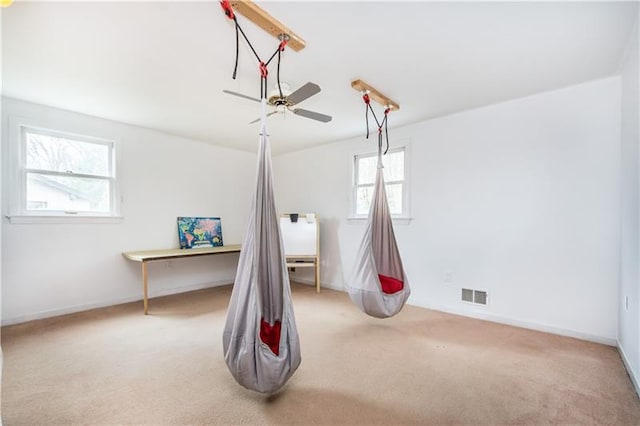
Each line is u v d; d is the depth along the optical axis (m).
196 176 4.89
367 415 1.78
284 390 2.02
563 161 2.93
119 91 2.97
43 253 3.41
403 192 4.08
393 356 2.50
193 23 1.92
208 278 5.07
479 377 2.18
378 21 1.89
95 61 2.39
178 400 1.92
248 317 1.85
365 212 4.57
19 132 3.23
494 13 1.82
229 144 5.16
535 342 2.77
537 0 1.70
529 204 3.11
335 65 2.44
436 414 1.78
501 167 3.27
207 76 2.64
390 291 3.13
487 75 2.63
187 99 3.16
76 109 3.48
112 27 1.95
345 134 4.45
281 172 5.76
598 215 2.77
